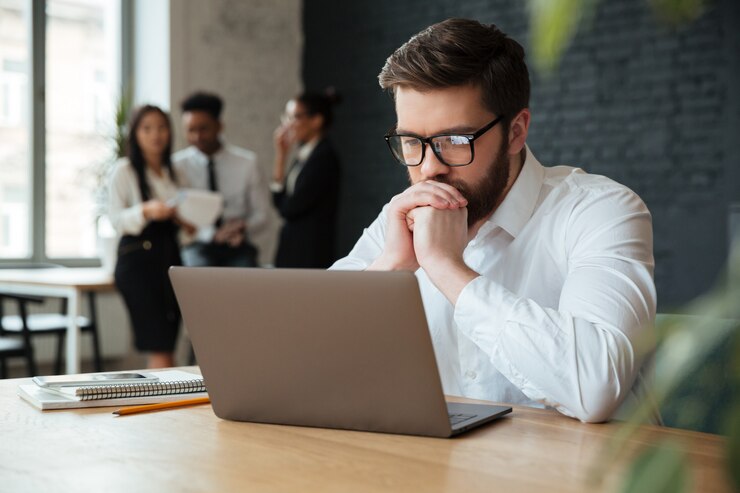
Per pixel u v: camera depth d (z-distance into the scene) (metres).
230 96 6.69
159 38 6.38
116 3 6.48
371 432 1.10
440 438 1.07
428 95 1.45
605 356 1.17
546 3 0.31
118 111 5.90
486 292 1.26
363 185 6.75
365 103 6.73
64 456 0.97
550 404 1.22
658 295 5.27
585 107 5.58
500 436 1.08
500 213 1.62
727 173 5.04
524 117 1.57
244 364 1.15
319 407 1.12
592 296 1.28
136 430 1.12
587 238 1.51
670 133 5.25
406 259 1.46
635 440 1.04
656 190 5.30
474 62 1.44
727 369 0.34
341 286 1.05
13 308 5.50
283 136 5.43
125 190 4.22
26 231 6.13
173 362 4.22
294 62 7.08
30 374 4.19
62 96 6.26
